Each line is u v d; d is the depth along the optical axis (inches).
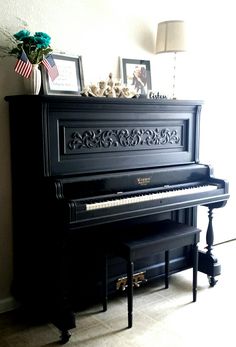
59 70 95.3
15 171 93.3
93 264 96.0
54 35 97.9
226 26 135.9
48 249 85.3
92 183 88.0
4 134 93.5
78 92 98.3
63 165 86.2
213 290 109.7
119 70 110.7
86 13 102.5
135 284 104.0
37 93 88.1
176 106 104.9
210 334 87.4
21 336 86.6
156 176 99.9
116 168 95.3
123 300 103.7
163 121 104.4
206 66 132.9
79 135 88.7
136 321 92.7
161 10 118.1
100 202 84.0
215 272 110.7
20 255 95.3
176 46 109.9
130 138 98.0
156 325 91.0
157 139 103.7
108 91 94.6
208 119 137.6
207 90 135.0
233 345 83.3
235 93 143.4
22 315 96.1
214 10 131.6
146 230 96.8
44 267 87.1
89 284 96.4
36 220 87.3
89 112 89.0
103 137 93.0
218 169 144.5
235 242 151.3
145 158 101.1
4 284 98.5
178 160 108.7
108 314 96.1
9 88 92.4
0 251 96.7
